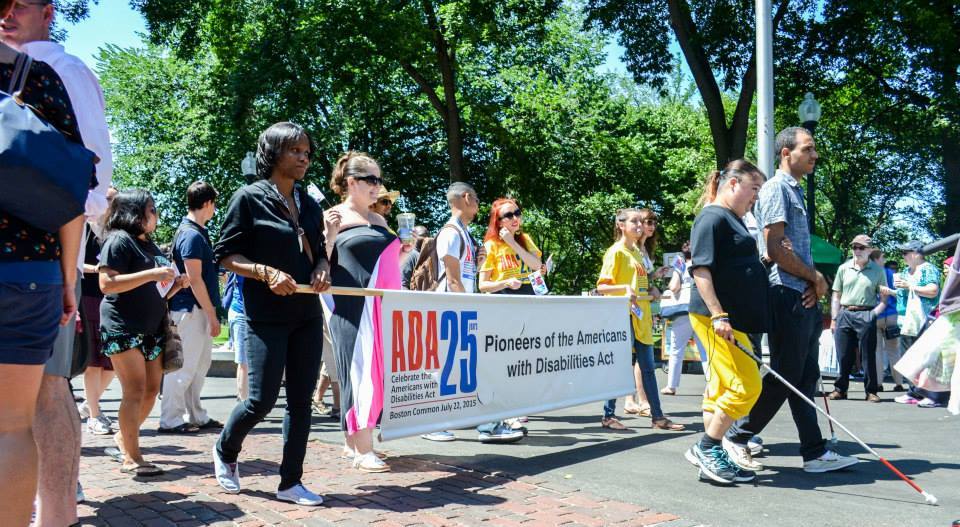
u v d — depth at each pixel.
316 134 26.86
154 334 4.63
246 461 5.02
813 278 4.64
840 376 9.46
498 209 6.55
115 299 4.46
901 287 10.32
